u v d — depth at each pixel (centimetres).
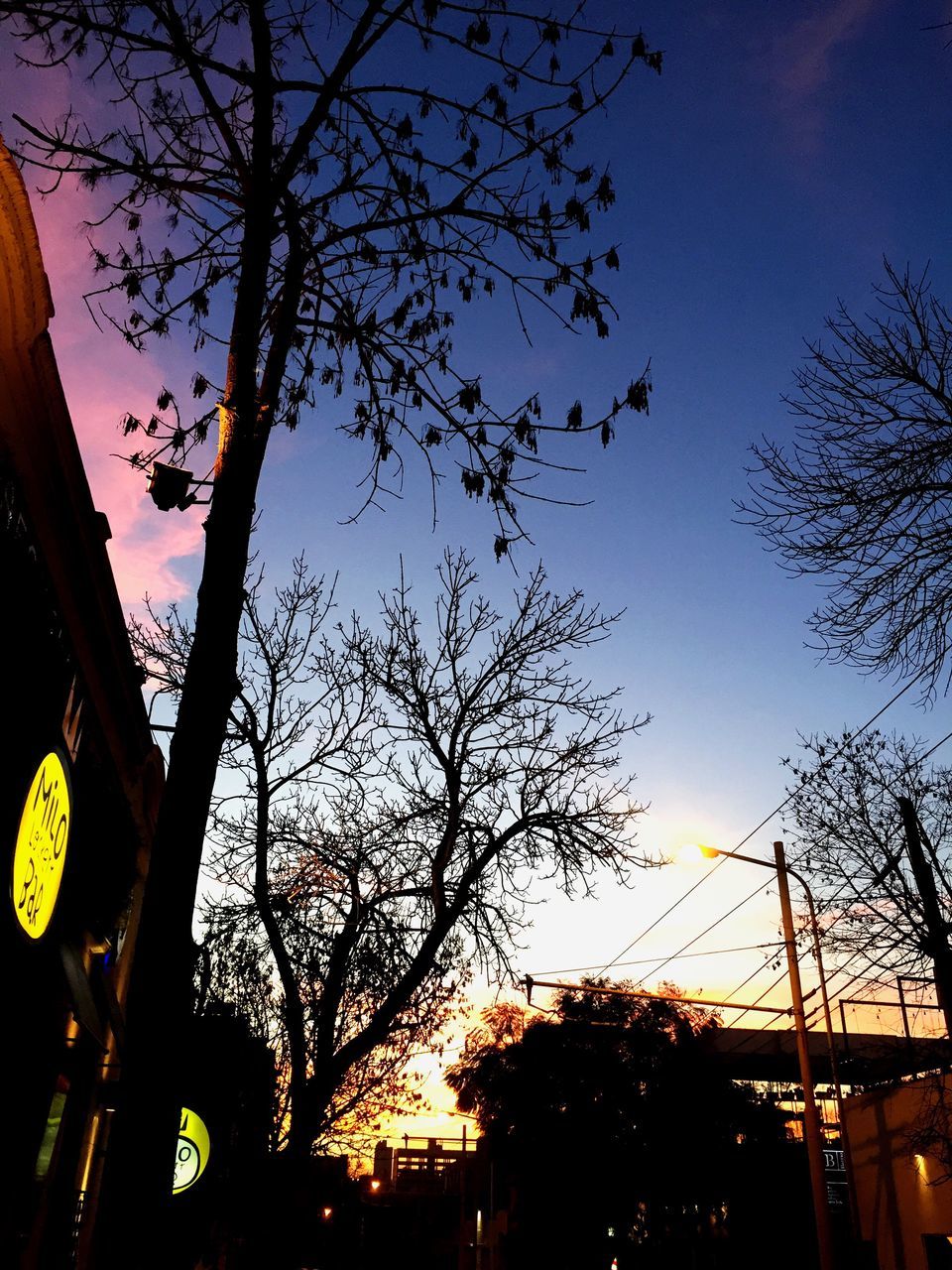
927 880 1636
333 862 1619
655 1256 3050
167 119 841
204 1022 1547
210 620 656
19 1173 1011
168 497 761
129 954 1550
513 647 1628
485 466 860
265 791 1580
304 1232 1988
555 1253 3130
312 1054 1681
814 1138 1723
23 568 872
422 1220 6097
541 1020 3431
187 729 623
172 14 754
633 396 839
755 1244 2881
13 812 822
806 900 1792
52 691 989
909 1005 1745
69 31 768
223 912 1609
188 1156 1342
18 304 781
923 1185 2036
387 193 858
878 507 1217
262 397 780
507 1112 3278
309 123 776
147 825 1594
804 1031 1781
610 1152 3069
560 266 851
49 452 899
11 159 720
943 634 1210
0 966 864
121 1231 515
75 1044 1177
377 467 892
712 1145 2969
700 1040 3241
